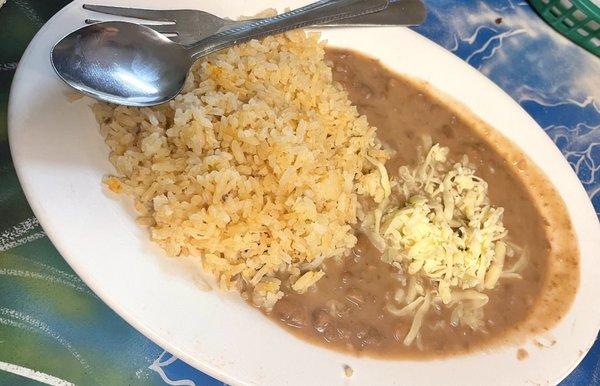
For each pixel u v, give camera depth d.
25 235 0.25
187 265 0.24
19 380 0.22
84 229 0.22
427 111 0.35
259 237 0.26
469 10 0.44
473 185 0.32
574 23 0.43
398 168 0.32
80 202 0.22
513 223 0.33
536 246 0.33
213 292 0.24
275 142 0.26
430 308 0.29
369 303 0.28
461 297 0.30
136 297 0.22
